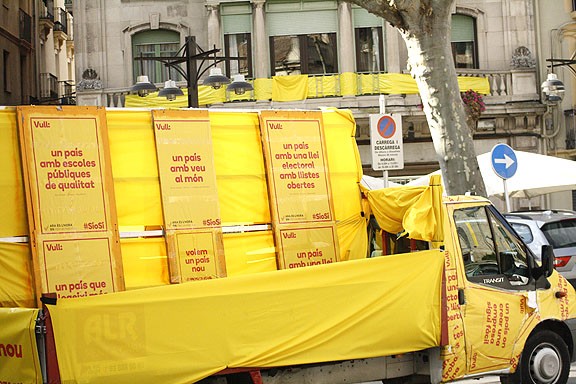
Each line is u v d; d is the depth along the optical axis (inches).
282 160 426.9
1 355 343.0
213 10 1456.7
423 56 734.5
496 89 1499.8
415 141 1476.4
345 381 403.2
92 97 1455.5
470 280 431.2
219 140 415.2
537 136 1508.4
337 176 445.1
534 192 1040.2
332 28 1470.2
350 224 444.5
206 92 1449.3
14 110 367.9
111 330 342.0
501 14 1517.0
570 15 1512.1
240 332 367.6
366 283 398.3
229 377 383.2
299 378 393.1
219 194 410.6
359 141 1467.8
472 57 1521.9
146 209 391.2
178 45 1498.5
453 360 420.5
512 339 444.8
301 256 423.2
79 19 1485.0
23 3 1814.7
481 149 1502.2
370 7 728.3
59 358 331.6
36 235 362.9
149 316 349.4
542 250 457.4
